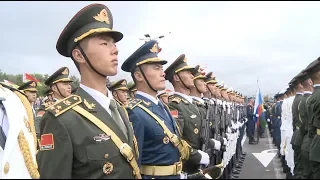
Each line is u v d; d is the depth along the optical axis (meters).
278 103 12.48
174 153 3.35
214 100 6.80
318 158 5.07
